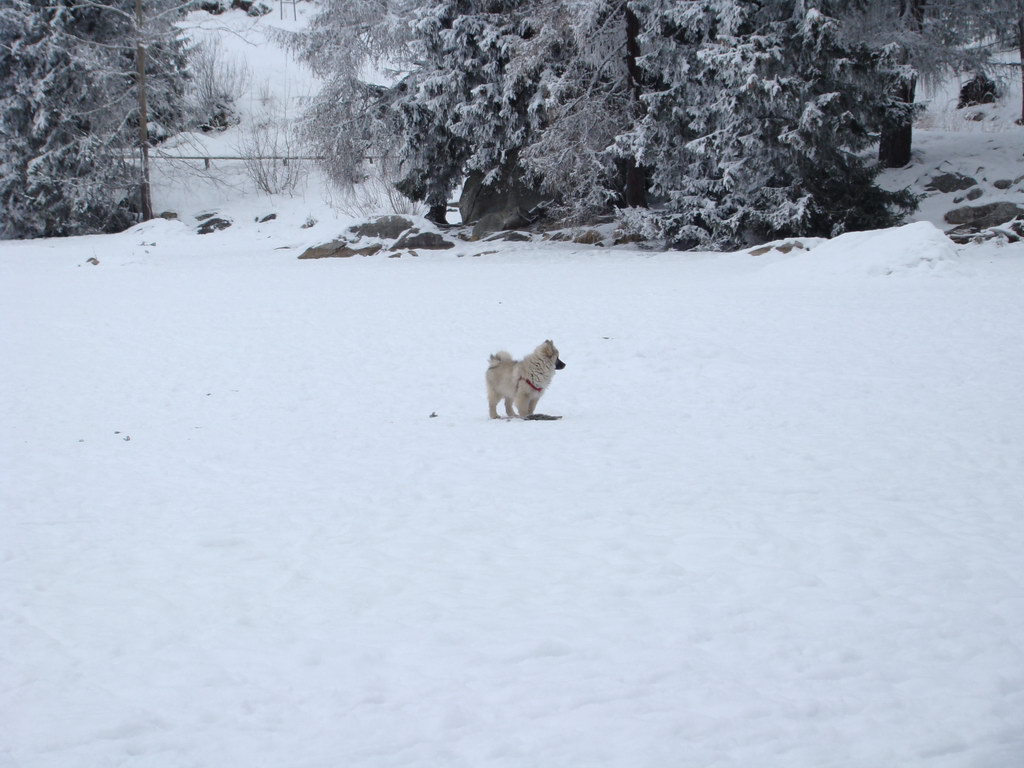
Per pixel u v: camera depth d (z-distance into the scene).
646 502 7.39
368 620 5.17
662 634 4.81
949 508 6.92
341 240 33.59
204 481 8.99
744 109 27.25
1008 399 10.72
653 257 28.42
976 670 4.29
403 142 37.56
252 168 46.06
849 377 12.42
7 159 42.34
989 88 40.41
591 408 11.82
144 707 4.23
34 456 10.22
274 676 4.52
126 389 13.91
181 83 47.56
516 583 5.67
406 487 8.30
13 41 42.12
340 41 37.06
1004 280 19.08
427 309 20.16
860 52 27.42
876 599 5.15
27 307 21.84
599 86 32.03
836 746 3.69
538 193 36.66
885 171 33.88
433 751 3.76
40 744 3.90
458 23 33.94
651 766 3.58
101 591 5.86
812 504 7.10
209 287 25.09
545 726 3.92
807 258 22.39
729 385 12.51
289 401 12.96
